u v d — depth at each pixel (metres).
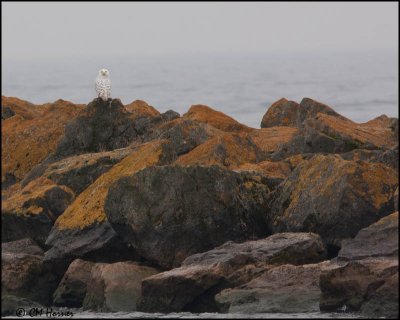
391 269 70.50
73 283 81.19
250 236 87.62
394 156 92.31
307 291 73.56
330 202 84.12
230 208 86.50
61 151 109.50
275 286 74.25
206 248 85.56
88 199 89.31
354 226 83.25
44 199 91.62
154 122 111.25
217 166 86.81
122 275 79.25
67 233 86.88
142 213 84.50
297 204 86.56
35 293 83.62
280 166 98.19
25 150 113.69
